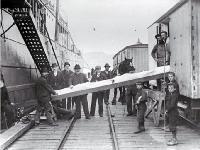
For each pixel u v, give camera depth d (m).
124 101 17.05
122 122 11.65
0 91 9.42
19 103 14.77
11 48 14.41
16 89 14.36
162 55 11.05
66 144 8.29
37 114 11.15
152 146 7.96
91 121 11.98
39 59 17.00
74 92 11.80
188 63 8.54
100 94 13.10
